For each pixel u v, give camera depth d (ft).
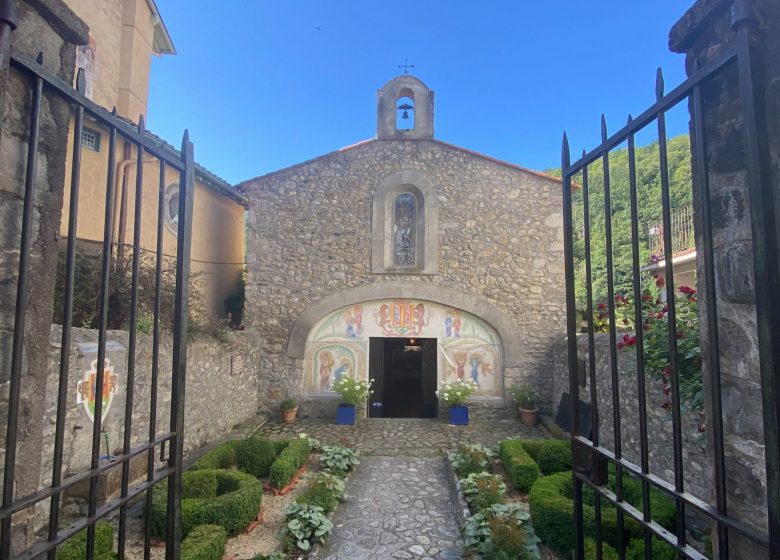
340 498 18.74
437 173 36.01
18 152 5.03
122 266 22.45
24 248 4.56
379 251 35.45
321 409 34.50
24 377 5.15
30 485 5.27
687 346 13.10
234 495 15.69
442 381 34.78
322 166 36.32
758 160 3.96
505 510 15.03
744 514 4.79
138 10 34.22
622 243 38.37
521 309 34.99
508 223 35.60
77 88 5.08
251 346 33.30
